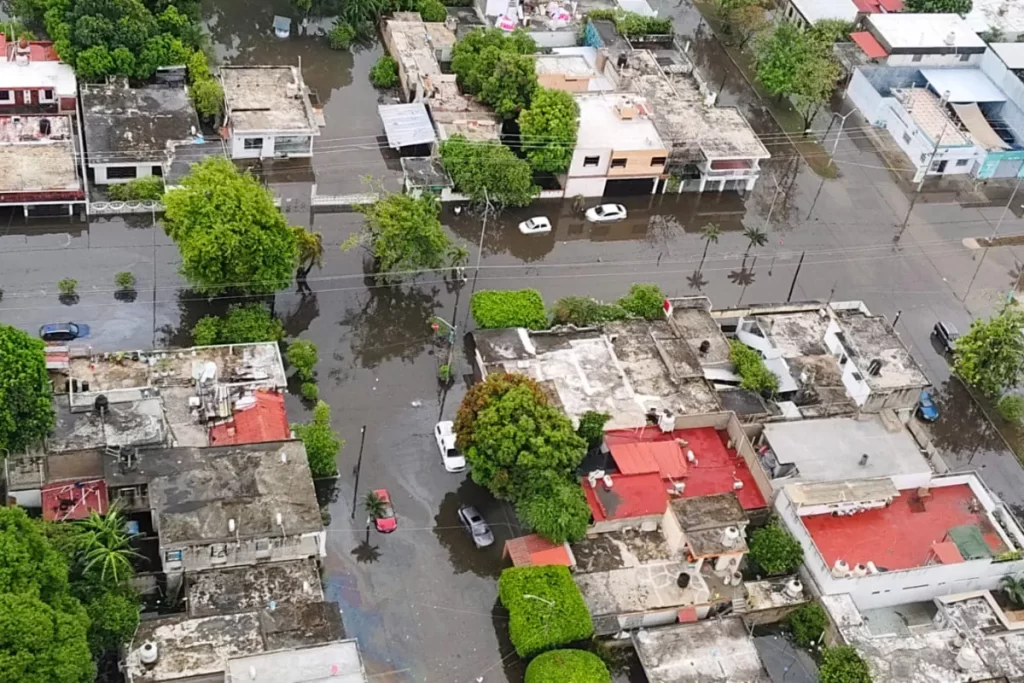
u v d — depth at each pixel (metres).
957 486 103.56
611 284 123.06
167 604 86.19
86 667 73.00
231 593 85.06
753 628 93.69
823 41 152.00
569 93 130.25
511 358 107.19
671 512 93.94
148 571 86.44
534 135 127.69
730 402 107.38
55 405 91.69
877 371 108.06
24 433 85.94
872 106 151.38
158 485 87.12
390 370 109.69
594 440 101.38
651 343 111.94
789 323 115.81
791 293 125.69
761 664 87.12
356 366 109.31
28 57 129.75
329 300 114.94
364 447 102.00
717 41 164.12
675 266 126.88
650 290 115.38
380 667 86.44
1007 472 111.62
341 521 95.88
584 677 83.69
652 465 99.25
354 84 143.88
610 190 134.50
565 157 127.88
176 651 78.88
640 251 128.25
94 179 121.19
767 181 140.75
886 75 152.25
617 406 104.88
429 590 92.44
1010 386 115.19
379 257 115.81
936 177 145.50
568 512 91.94
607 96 138.38
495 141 130.00
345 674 74.50
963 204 142.50
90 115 124.75
